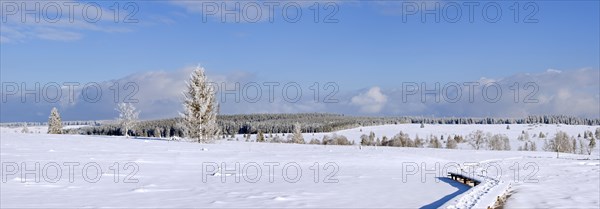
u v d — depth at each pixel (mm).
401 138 125625
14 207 13086
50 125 79938
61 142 38938
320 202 15320
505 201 16297
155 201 14891
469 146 136000
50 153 29531
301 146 51250
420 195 17422
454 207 13383
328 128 176875
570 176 28969
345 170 28531
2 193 15391
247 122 148250
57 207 13250
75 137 47719
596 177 28156
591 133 156875
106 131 82625
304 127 172625
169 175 22531
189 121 47781
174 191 17375
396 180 23203
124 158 29078
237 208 13906
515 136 172500
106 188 17547
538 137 169000
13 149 30922
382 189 19219
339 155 39125
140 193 16609
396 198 16484
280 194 17078
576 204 15602
